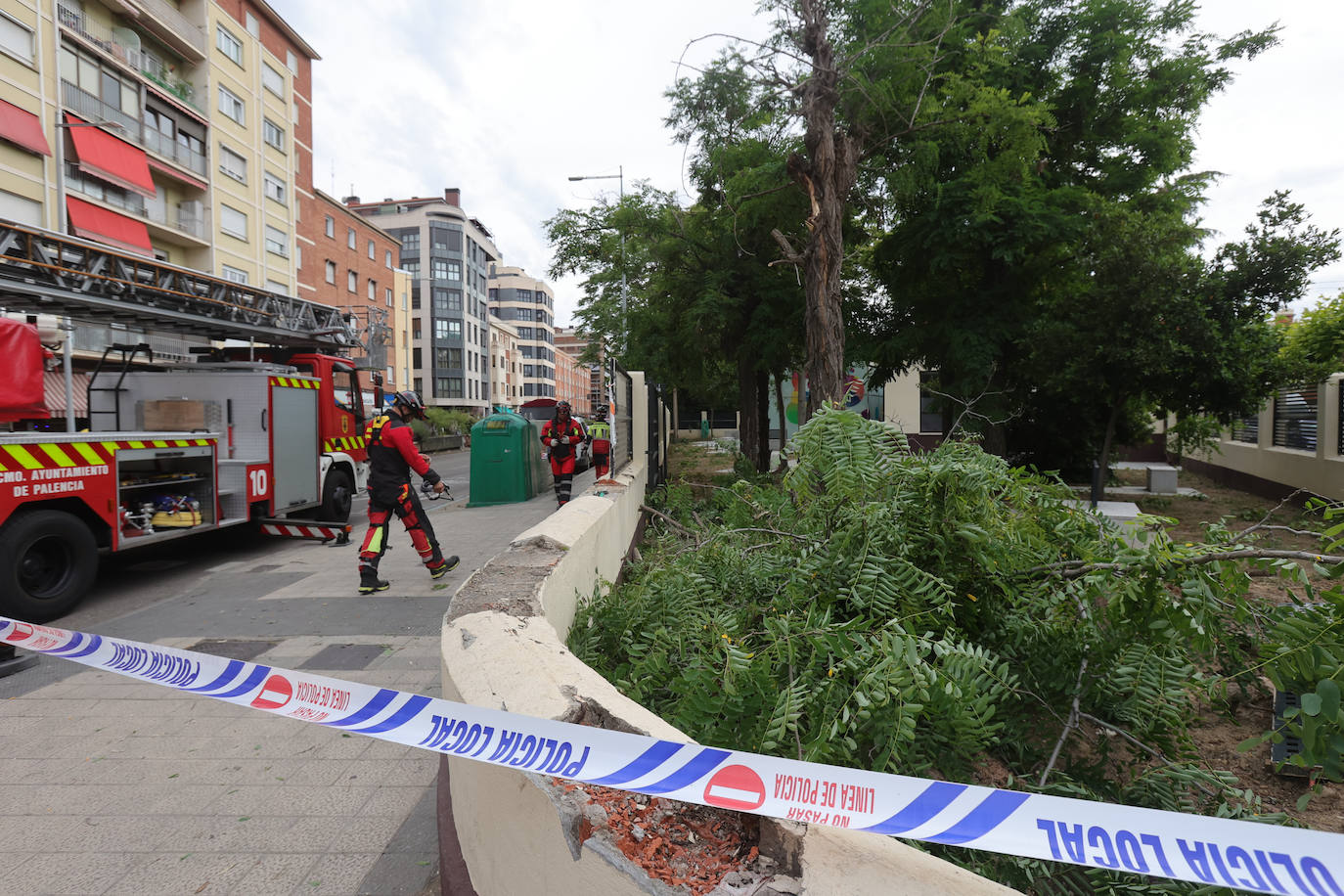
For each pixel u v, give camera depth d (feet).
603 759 4.71
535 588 9.24
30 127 70.59
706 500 34.60
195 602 21.08
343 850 8.84
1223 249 36.50
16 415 21.36
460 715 5.26
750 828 4.49
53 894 8.02
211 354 35.53
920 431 75.72
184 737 12.12
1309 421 45.06
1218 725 12.46
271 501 29.40
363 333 44.29
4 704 13.51
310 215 126.00
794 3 24.79
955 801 4.07
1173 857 3.70
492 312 396.78
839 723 6.85
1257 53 42.73
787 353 48.49
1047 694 10.14
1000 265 43.42
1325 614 7.54
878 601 9.50
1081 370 37.04
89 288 25.08
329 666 15.31
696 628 9.80
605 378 41.32
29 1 70.54
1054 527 11.08
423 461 21.70
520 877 5.01
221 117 101.14
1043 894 6.97
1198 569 8.70
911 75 31.30
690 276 49.78
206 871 8.43
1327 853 3.53
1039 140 36.09
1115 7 41.73
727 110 28.35
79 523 19.95
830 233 25.54
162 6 89.35
